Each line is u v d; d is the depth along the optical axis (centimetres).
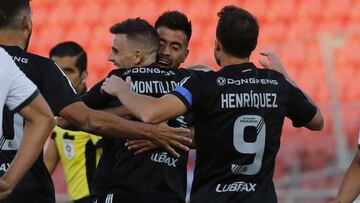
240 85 1321
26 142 1128
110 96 1473
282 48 3441
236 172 1321
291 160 2675
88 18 4109
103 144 1547
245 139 1319
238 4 3956
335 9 3803
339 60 3306
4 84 1117
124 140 1485
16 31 1269
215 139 1316
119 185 1475
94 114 1307
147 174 1469
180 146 1348
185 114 1410
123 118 1340
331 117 2684
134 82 1465
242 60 1345
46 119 1141
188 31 1606
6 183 1105
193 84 1301
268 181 1341
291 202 2616
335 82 2723
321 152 2656
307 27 3756
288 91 1358
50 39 4038
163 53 1585
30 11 1285
